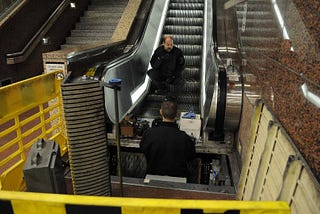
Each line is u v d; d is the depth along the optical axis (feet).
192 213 2.43
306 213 3.48
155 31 20.89
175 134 8.56
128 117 13.14
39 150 5.77
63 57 10.36
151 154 8.82
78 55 11.53
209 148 11.50
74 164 6.98
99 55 14.15
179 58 15.61
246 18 10.88
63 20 23.07
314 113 3.69
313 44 3.96
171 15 24.62
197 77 18.63
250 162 6.77
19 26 18.21
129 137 12.43
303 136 4.03
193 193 8.42
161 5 24.22
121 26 19.71
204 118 12.46
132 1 22.97
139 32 18.78
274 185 4.72
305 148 3.93
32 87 8.70
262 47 7.47
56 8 22.40
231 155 11.03
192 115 12.91
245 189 6.69
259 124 6.66
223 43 16.98
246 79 10.07
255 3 8.98
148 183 8.81
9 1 18.62
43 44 20.57
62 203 2.50
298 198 3.80
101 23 25.00
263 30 7.48
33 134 12.73
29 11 19.10
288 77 4.96
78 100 6.46
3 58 16.97
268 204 2.39
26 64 18.98
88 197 2.54
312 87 3.84
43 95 9.38
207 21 21.39
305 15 4.38
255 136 6.79
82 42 23.12
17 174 8.21
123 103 13.05
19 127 8.27
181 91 17.62
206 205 2.41
